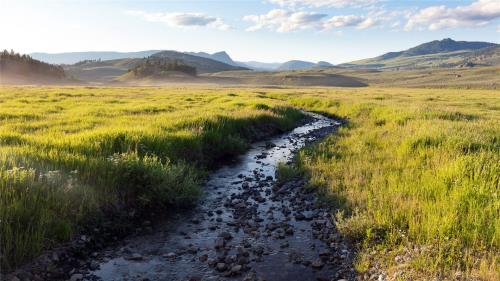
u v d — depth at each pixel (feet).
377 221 28.25
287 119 97.09
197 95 169.27
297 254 26.35
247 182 44.86
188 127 61.52
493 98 187.62
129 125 60.64
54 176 28.73
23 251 22.57
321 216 32.83
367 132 70.95
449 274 21.26
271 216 33.47
